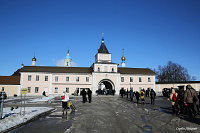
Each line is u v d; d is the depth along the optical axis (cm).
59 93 5147
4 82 4856
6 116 1136
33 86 4994
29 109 1508
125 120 1064
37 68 5266
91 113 1363
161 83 5900
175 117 1148
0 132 751
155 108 1686
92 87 5297
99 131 800
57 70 5309
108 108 1702
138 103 2273
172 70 7456
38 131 809
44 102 2347
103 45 6119
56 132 790
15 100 2964
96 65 5466
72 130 822
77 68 5672
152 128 851
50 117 1182
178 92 1450
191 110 1159
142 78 5831
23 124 951
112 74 5466
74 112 1422
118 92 5406
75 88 5253
